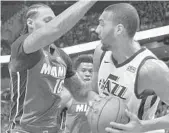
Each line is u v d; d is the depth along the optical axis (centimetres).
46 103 500
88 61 764
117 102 416
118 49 444
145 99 449
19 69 460
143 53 441
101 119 407
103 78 463
